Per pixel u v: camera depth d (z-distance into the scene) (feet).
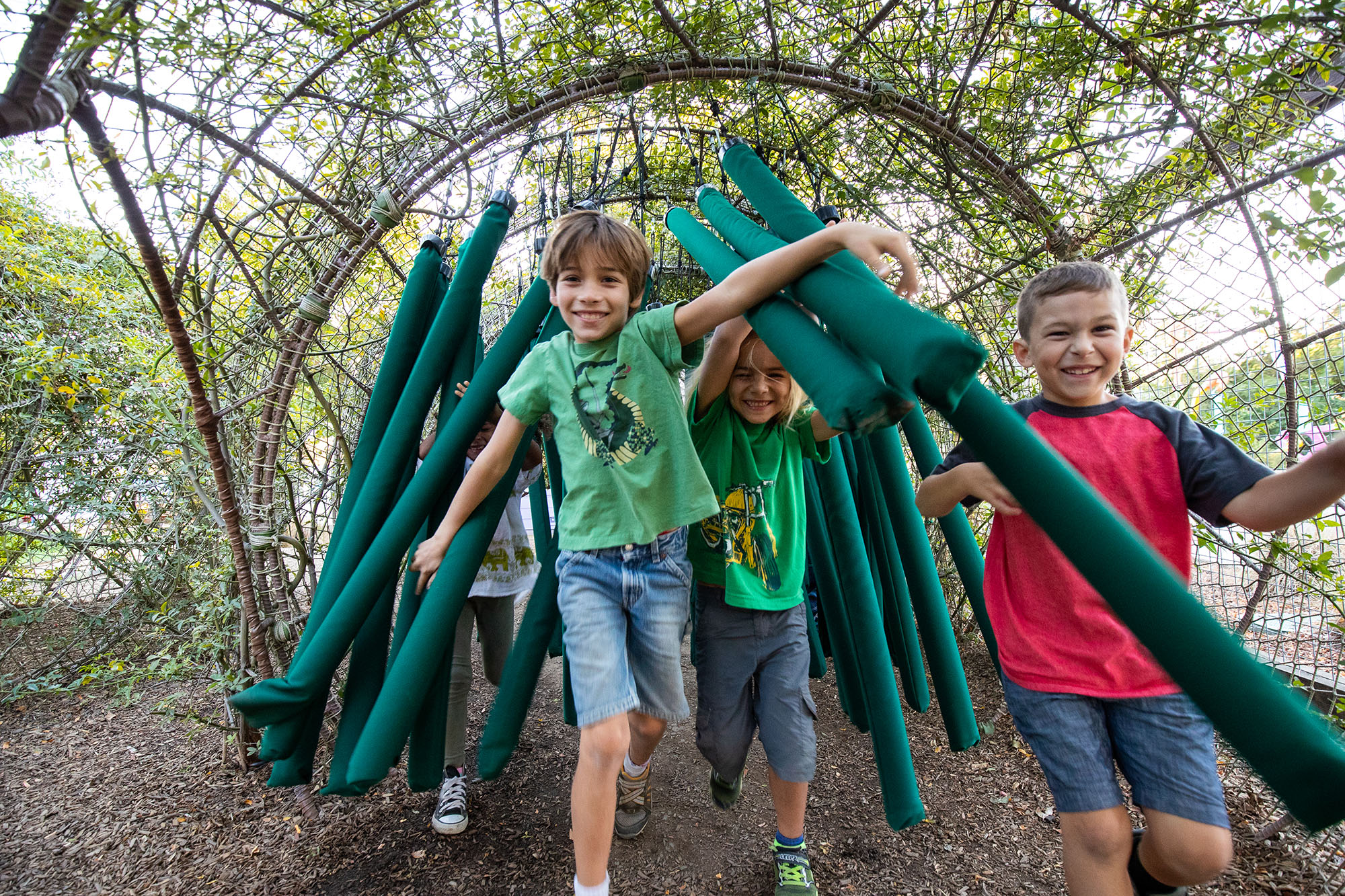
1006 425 3.06
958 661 6.12
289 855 6.56
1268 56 6.32
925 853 6.58
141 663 11.05
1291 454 6.89
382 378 6.49
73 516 12.01
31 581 12.28
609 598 5.05
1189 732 4.42
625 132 8.64
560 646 7.14
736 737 6.04
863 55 8.05
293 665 5.47
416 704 5.18
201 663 9.80
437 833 6.87
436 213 7.54
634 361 4.87
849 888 6.15
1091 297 4.88
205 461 8.74
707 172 9.67
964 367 2.76
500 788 7.72
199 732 8.88
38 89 3.94
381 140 7.02
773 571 5.85
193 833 6.88
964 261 9.23
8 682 10.69
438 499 5.94
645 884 6.25
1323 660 6.92
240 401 6.79
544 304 6.08
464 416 5.81
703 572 6.05
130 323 11.78
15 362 10.47
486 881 6.22
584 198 8.16
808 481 6.80
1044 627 4.83
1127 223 7.96
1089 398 5.08
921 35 7.89
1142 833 4.81
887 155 8.97
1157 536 4.72
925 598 6.06
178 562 11.24
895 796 5.43
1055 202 8.29
